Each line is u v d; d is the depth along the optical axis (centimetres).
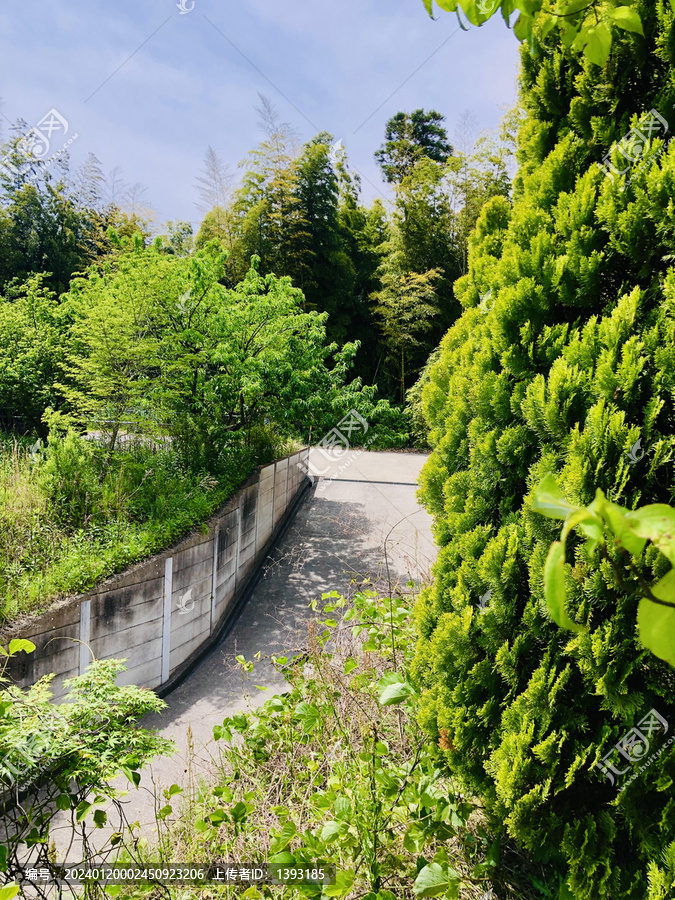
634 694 153
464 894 189
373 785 210
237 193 2141
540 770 166
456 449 240
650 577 144
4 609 473
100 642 531
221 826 246
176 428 858
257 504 889
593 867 158
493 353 216
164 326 870
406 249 2281
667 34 176
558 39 218
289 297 949
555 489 48
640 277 174
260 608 766
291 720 285
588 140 205
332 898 179
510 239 227
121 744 200
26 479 695
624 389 160
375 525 1040
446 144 2836
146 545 606
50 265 2098
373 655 317
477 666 190
